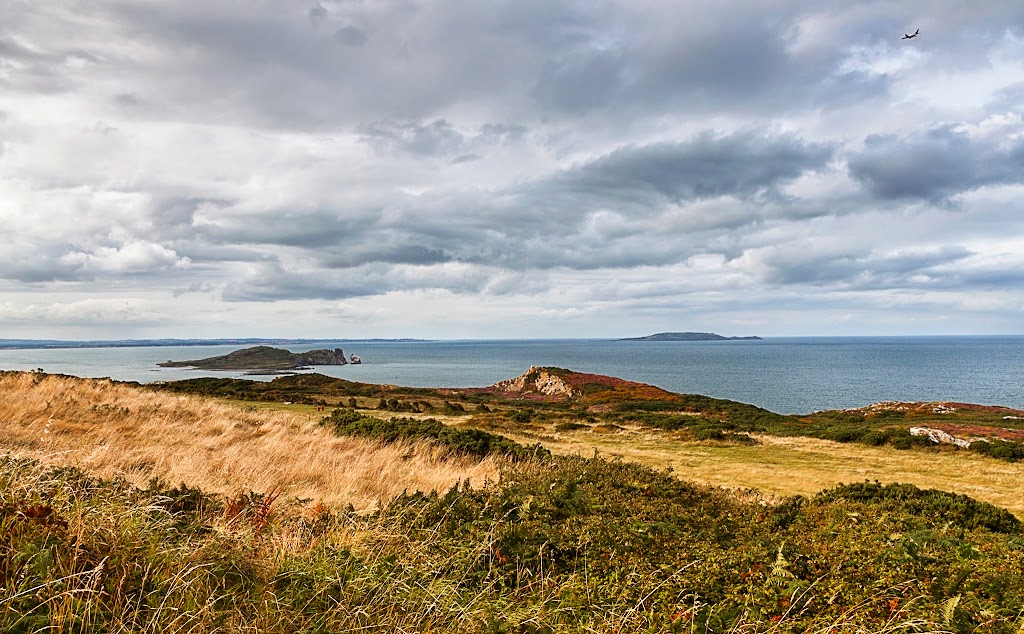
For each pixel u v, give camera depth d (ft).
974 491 62.75
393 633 12.45
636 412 161.79
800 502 37.76
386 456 50.96
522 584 16.67
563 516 24.59
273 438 55.57
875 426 121.19
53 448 35.60
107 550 12.72
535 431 110.52
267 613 11.92
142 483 24.89
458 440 61.31
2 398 56.59
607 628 13.12
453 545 18.74
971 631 12.86
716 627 13.37
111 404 62.18
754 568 17.02
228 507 20.43
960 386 333.01
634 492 34.58
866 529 24.89
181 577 12.23
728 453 87.76
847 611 13.50
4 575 10.87
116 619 10.41
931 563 17.81
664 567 16.97
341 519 21.65
